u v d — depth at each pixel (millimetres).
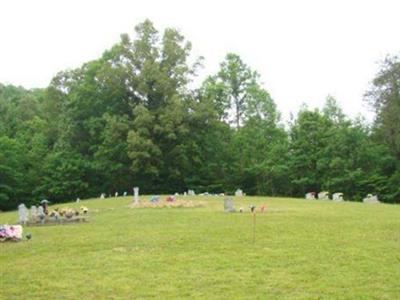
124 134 60625
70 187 63438
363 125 64438
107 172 63156
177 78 64125
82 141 67500
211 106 64625
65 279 14094
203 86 73500
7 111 80750
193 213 29469
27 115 84562
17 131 77125
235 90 75812
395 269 14773
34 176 64375
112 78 63469
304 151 63938
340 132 63281
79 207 37250
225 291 12750
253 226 23297
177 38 65750
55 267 15578
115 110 65062
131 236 21062
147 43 64875
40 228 24969
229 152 68375
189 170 65438
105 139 61625
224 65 75875
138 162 59031
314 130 64312
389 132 61281
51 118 74250
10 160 61844
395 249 17594
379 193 59719
